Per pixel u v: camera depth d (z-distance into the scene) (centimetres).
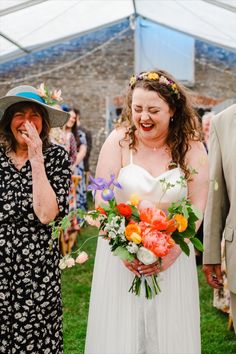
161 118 244
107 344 255
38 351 263
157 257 231
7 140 269
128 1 838
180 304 254
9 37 804
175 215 231
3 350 263
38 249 261
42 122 272
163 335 252
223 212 298
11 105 263
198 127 262
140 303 250
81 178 704
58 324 272
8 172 264
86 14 817
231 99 1386
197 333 261
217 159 293
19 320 259
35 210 255
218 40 861
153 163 258
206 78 1389
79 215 238
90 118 1428
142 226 229
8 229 259
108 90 1422
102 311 258
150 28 1378
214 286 308
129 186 253
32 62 1399
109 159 262
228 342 420
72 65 1412
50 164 267
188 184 260
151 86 241
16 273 258
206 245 300
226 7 580
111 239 236
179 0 673
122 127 264
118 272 255
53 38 919
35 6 650
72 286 558
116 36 1404
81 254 240
